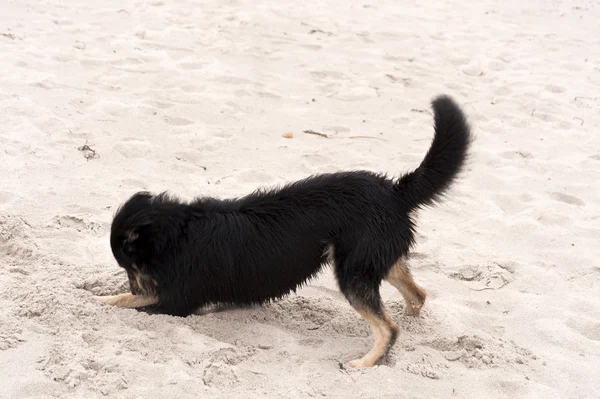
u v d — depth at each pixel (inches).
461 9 669.3
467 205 311.6
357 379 188.1
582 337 217.5
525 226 293.0
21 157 305.1
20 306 205.3
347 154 353.7
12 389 169.3
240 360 194.1
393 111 420.8
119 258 210.2
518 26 624.7
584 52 561.3
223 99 405.4
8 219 251.0
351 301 205.2
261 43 508.4
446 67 505.4
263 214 209.9
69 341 190.5
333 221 206.2
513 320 228.4
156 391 173.3
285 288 214.1
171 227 206.8
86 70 421.1
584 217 307.4
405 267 220.8
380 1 667.4
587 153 380.8
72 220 263.7
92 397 169.8
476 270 260.4
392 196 208.7
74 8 534.3
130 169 312.8
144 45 473.4
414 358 201.3
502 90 470.0
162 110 379.6
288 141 366.6
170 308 213.5
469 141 204.7
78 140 331.0
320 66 478.6
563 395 190.5
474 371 198.8
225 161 335.3
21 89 372.5
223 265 207.9
